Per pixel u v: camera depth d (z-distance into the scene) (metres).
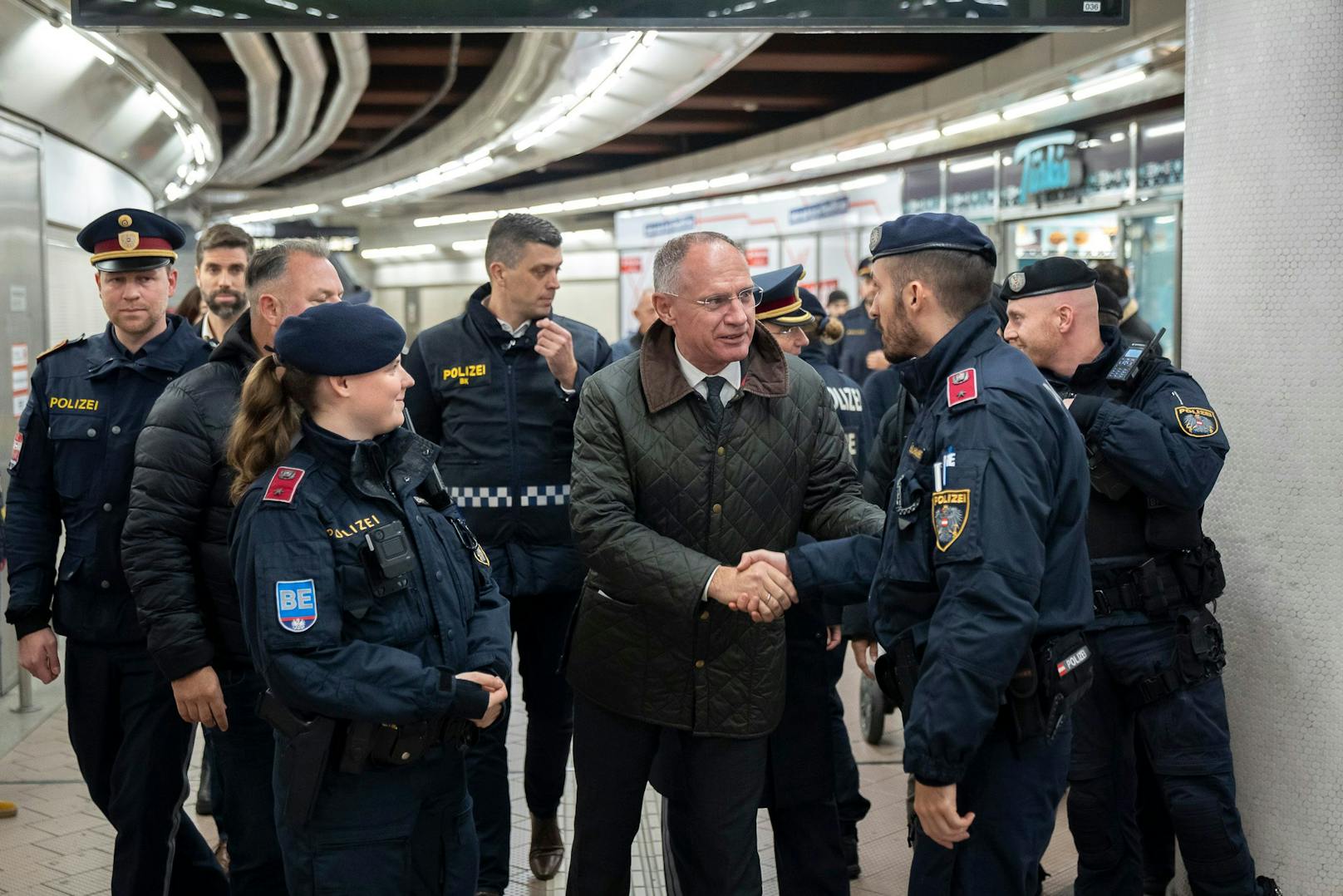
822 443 3.38
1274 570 3.76
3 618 6.40
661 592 3.03
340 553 2.61
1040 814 2.75
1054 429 2.72
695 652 3.17
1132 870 3.73
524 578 4.23
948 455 2.66
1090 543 3.59
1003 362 2.74
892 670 2.87
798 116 18.06
